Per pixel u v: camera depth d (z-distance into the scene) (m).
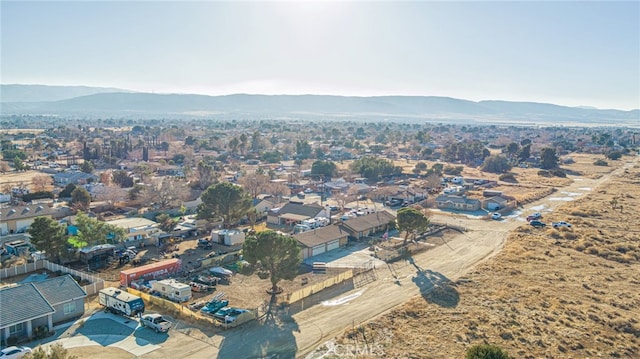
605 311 50.72
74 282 50.81
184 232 84.50
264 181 127.06
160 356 41.44
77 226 75.06
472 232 89.62
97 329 46.62
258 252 54.69
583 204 115.19
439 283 60.66
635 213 104.06
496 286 58.75
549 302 53.38
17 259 70.31
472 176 173.50
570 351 42.41
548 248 76.81
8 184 129.00
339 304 54.06
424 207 114.44
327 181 153.25
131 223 84.31
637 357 41.62
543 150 195.38
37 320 45.09
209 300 54.44
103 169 172.00
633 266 67.31
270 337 45.47
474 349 35.84
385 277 63.66
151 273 61.56
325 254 74.94
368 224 88.00
